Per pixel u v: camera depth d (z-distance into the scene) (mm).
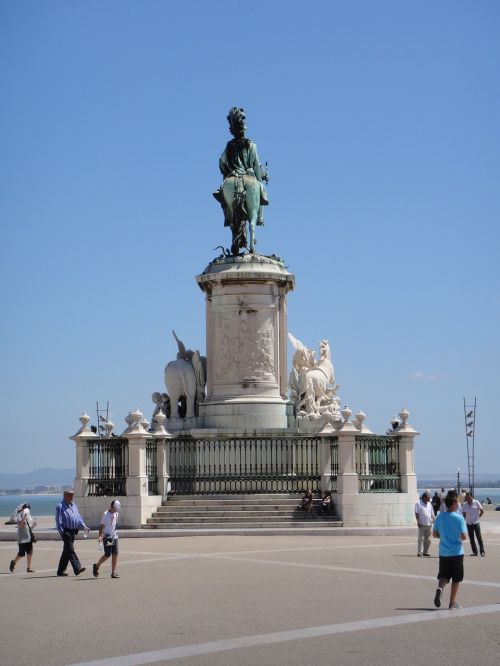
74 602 12703
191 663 8938
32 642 10047
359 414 25172
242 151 30125
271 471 26016
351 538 22219
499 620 10883
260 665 8812
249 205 29500
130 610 11914
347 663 8859
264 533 23094
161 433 25750
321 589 13422
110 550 15203
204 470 26109
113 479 24891
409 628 10453
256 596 12844
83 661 9117
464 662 8875
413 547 19875
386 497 24469
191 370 28969
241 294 28422
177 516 24609
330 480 25344
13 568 16359
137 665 8914
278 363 28625
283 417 28000
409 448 25297
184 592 13352
